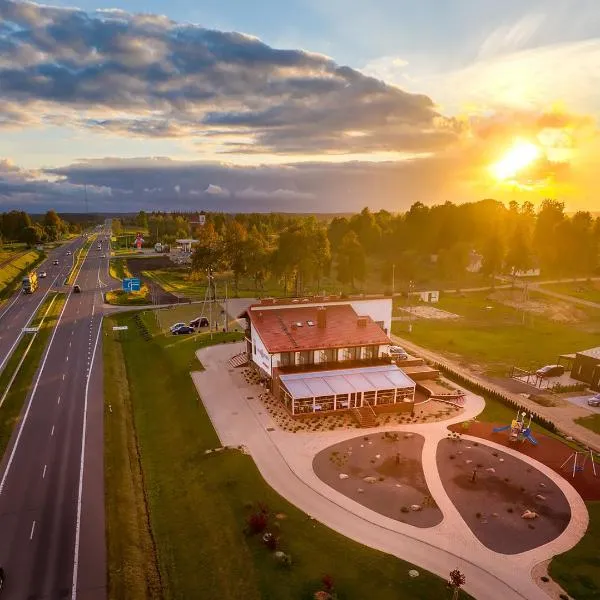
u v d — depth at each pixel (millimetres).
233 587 28562
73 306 108062
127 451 45719
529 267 135125
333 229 193250
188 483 40062
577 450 45219
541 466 42281
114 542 32656
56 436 47281
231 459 42844
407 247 189125
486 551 31547
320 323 60094
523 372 66688
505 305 114125
